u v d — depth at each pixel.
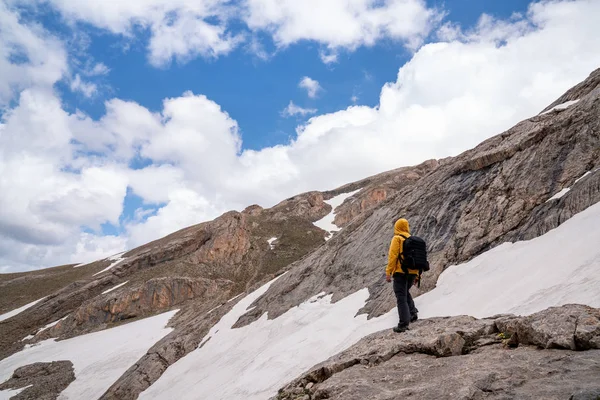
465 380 5.59
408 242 10.02
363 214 36.50
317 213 106.38
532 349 6.33
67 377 39.59
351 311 20.33
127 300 59.19
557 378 4.95
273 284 37.94
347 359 8.97
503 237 17.12
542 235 15.11
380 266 24.39
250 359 21.88
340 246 32.94
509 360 6.07
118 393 32.25
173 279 61.66
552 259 12.26
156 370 32.66
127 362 39.50
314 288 29.23
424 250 10.04
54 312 65.00
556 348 6.00
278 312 28.95
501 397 4.83
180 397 23.20
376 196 98.00
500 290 12.52
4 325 63.62
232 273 69.00
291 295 30.89
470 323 8.40
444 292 15.37
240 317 34.09
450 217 22.62
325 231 91.81
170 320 51.25
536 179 18.62
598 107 18.73
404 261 9.94
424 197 27.27
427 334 8.48
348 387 6.82
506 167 21.08
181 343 35.16
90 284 70.19
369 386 6.70
